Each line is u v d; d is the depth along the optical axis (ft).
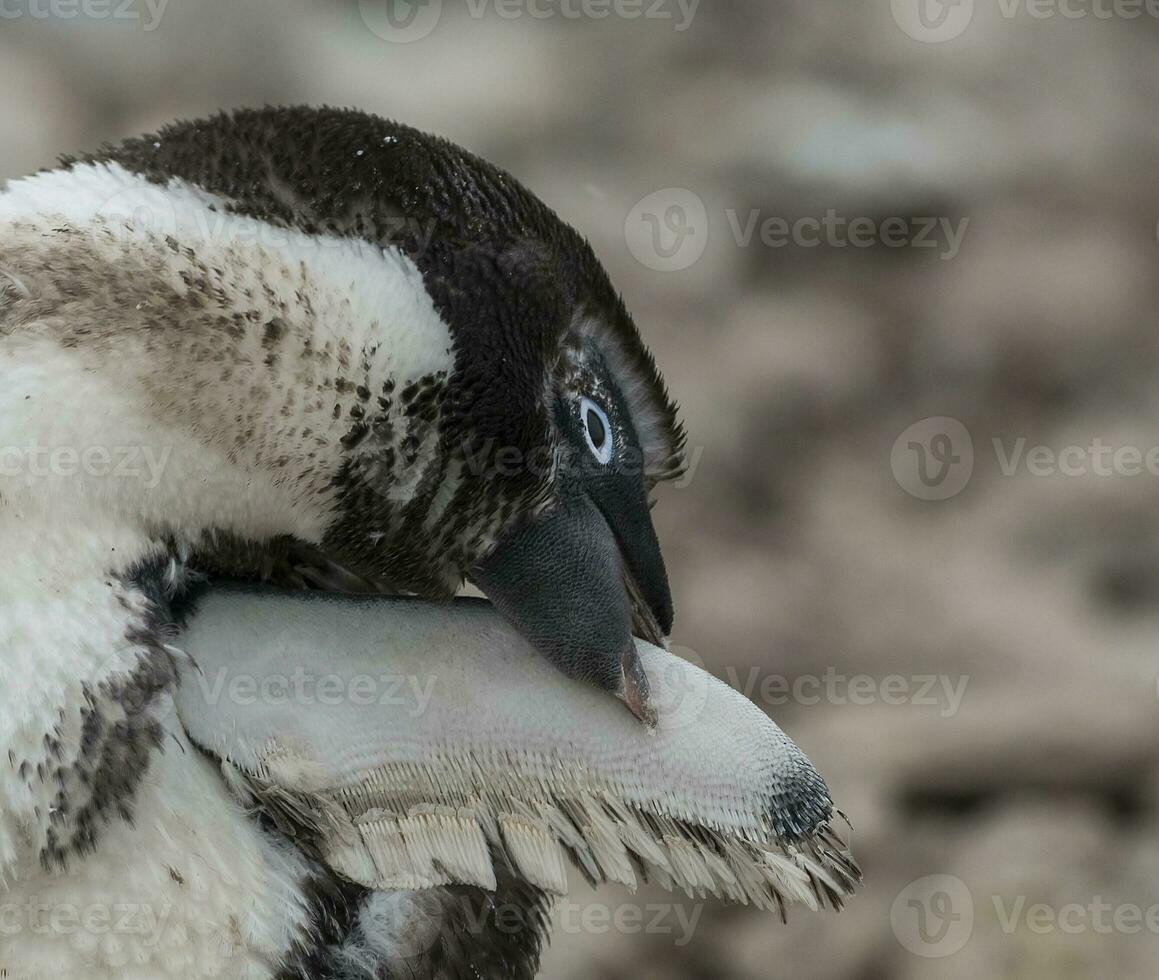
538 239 11.80
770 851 11.66
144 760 11.53
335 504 11.71
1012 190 21.91
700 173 21.84
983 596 16.06
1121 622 15.98
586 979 12.67
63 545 11.53
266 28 22.82
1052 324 19.92
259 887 11.59
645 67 23.89
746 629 15.93
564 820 11.66
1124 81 24.86
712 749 11.67
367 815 11.63
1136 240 21.01
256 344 11.63
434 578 11.79
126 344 11.57
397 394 11.71
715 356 19.40
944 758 13.39
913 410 19.36
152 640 11.55
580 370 11.84
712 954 12.73
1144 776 13.28
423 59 23.32
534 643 11.75
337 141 11.72
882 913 12.73
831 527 17.48
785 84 23.65
